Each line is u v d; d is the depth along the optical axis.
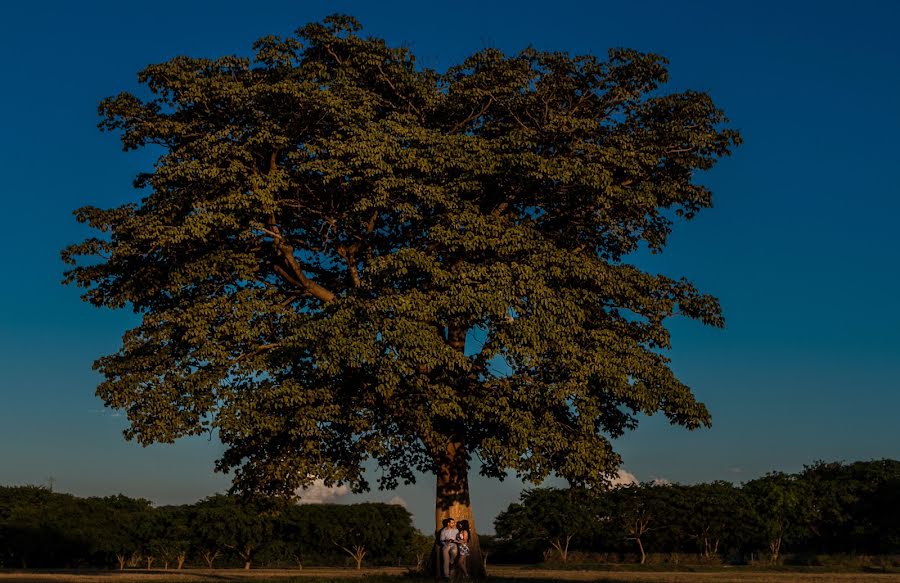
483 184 26.02
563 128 26.19
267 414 24.31
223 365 25.00
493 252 24.73
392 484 28.78
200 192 25.34
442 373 24.25
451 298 22.70
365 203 24.47
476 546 27.27
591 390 24.39
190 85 25.23
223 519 79.19
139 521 80.44
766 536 68.81
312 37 26.98
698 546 72.69
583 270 24.42
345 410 25.34
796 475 72.88
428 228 25.91
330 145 24.56
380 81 27.17
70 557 77.12
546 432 23.45
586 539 73.56
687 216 28.75
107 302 27.28
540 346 22.91
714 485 72.31
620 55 27.00
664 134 26.94
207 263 25.19
